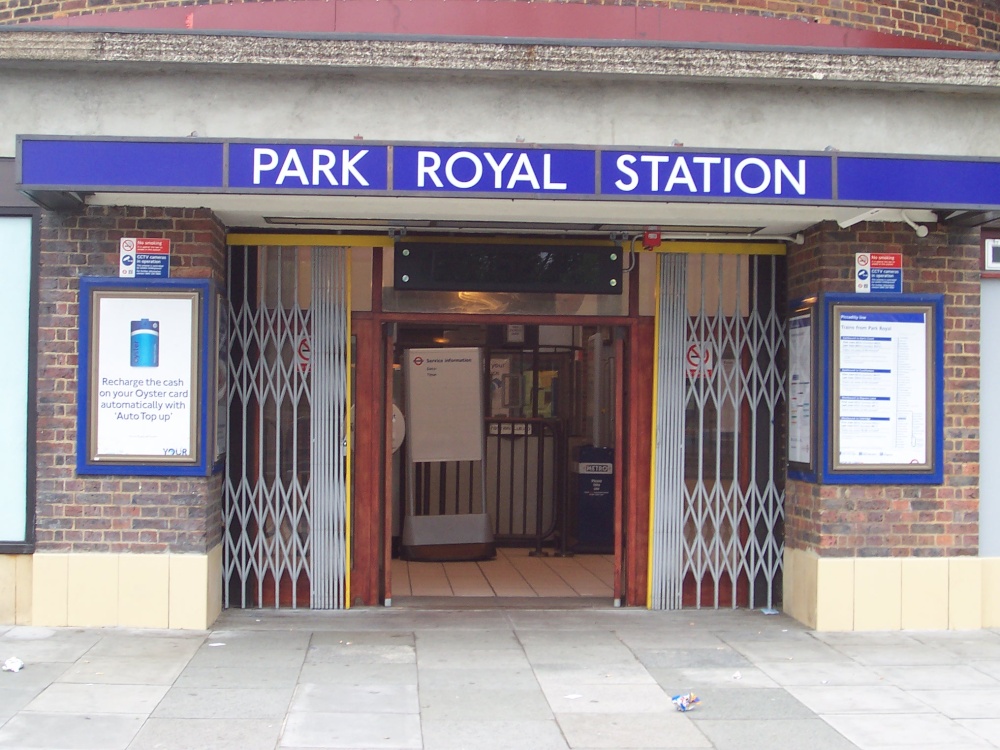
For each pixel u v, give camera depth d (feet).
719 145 23.50
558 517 36.83
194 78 22.88
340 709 19.29
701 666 22.61
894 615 25.70
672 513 27.94
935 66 23.47
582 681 21.39
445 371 34.60
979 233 26.27
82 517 24.56
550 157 21.45
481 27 25.80
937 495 25.93
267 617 26.37
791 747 17.67
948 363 26.13
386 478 27.86
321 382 27.17
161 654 22.68
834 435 25.58
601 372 36.52
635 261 27.78
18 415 24.79
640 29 26.14
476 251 26.91
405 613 27.27
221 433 26.18
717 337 27.96
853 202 21.88
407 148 21.31
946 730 18.57
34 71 23.00
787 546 27.63
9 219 24.84
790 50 23.08
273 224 26.45
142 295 24.58
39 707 19.02
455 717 18.97
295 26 25.77
